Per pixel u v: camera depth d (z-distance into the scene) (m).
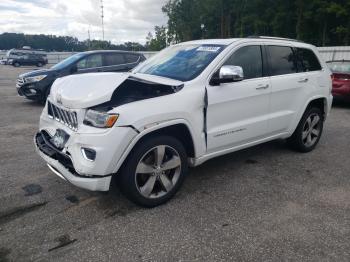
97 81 3.47
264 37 4.65
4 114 8.73
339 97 10.05
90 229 3.15
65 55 49.12
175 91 3.55
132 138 3.17
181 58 4.29
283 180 4.32
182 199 3.75
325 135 6.66
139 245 2.91
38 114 8.75
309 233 3.10
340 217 3.40
